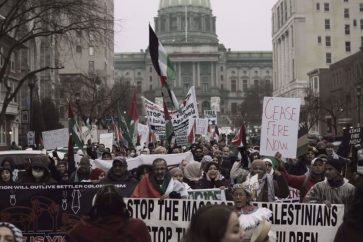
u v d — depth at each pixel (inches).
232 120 5339.6
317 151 571.2
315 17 4857.3
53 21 1080.8
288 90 5088.6
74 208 317.1
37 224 315.6
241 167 481.4
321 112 3006.9
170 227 312.3
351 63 2994.6
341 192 320.2
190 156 509.0
